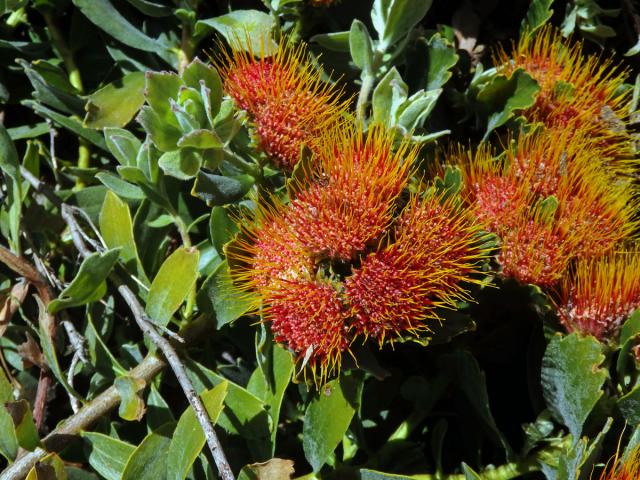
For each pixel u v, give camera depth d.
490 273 0.43
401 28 0.45
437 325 0.41
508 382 0.47
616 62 0.54
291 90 0.44
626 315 0.44
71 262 0.49
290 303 0.40
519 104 0.47
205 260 0.45
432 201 0.42
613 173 0.48
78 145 0.52
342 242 0.40
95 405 0.44
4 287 0.48
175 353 0.42
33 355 0.45
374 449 0.46
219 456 0.40
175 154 0.41
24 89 0.51
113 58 0.50
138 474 0.41
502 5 0.54
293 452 0.45
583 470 0.40
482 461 0.46
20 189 0.46
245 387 0.45
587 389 0.41
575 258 0.45
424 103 0.43
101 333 0.46
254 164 0.44
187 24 0.48
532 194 0.45
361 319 0.40
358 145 0.41
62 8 0.50
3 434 0.42
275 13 0.47
